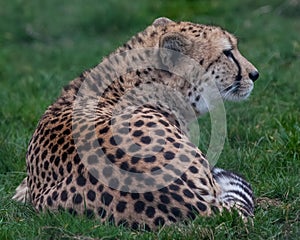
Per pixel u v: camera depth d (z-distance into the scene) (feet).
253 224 35.88
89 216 34.81
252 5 89.86
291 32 78.38
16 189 42.75
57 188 36.17
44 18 91.97
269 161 45.44
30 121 54.80
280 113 52.90
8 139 50.57
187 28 42.04
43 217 35.96
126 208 34.01
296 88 59.21
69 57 77.41
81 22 90.63
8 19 90.89
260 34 78.33
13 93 63.21
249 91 43.34
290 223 37.29
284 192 41.42
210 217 34.58
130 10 90.94
